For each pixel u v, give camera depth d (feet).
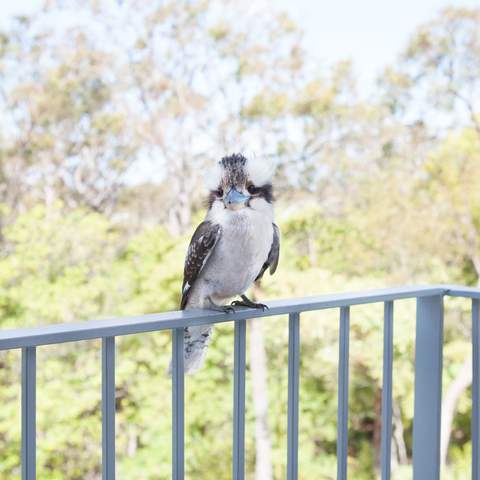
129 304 35.73
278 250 7.52
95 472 33.19
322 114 40.75
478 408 7.93
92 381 33.27
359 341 35.68
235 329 6.24
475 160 39.58
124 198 41.27
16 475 32.22
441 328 8.00
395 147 40.88
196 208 41.16
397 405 37.04
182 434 5.88
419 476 8.26
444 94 40.93
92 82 40.83
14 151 40.34
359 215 40.37
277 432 38.06
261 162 6.88
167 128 41.16
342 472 7.01
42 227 36.37
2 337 4.63
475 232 39.50
